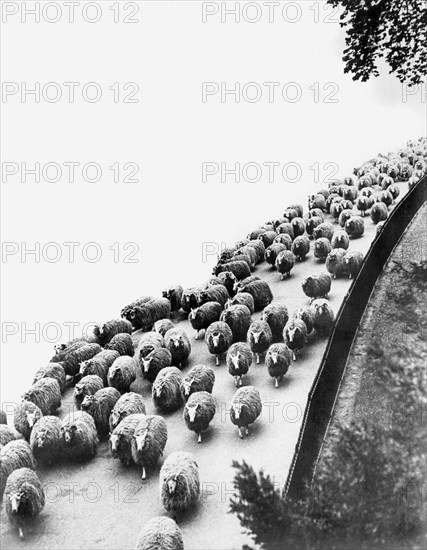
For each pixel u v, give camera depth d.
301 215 52.72
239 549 17.19
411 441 13.02
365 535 11.41
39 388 27.78
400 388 15.56
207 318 33.44
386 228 29.83
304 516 11.69
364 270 26.20
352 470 12.17
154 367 28.42
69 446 23.39
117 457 22.78
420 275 26.23
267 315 30.23
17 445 22.75
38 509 20.03
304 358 28.53
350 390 20.77
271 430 23.30
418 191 34.84
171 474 19.02
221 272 40.41
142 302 39.66
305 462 17.38
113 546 18.59
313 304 29.66
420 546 11.16
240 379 27.25
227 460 21.88
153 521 17.41
